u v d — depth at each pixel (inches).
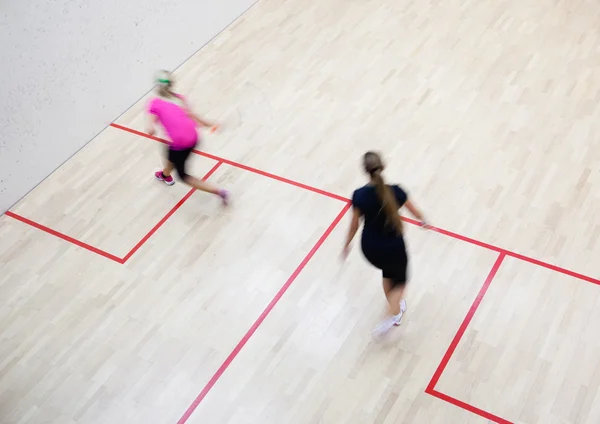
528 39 284.4
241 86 275.0
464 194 215.3
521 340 172.9
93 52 250.1
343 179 225.5
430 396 163.2
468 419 157.6
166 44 282.4
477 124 242.5
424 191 217.8
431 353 172.2
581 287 183.8
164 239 213.5
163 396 170.9
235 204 221.1
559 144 230.7
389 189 148.2
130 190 234.4
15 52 221.9
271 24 312.2
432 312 181.8
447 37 290.2
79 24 241.3
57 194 237.6
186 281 199.2
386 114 251.4
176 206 224.7
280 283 194.5
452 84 263.1
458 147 233.6
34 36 226.7
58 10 232.2
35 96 232.8
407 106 254.4
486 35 289.1
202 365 176.6
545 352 169.6
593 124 237.6
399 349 174.1
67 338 188.2
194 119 211.8
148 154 249.6
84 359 182.2
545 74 263.9
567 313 177.8
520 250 195.6
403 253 156.3
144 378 175.5
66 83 243.1
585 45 277.3
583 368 165.3
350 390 166.6
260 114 257.6
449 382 165.5
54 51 235.0
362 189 150.6
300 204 217.9
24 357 184.9
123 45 261.9
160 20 275.1
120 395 172.6
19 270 210.2
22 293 202.8
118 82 265.1
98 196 233.9
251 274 198.2
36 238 221.0
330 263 197.8
